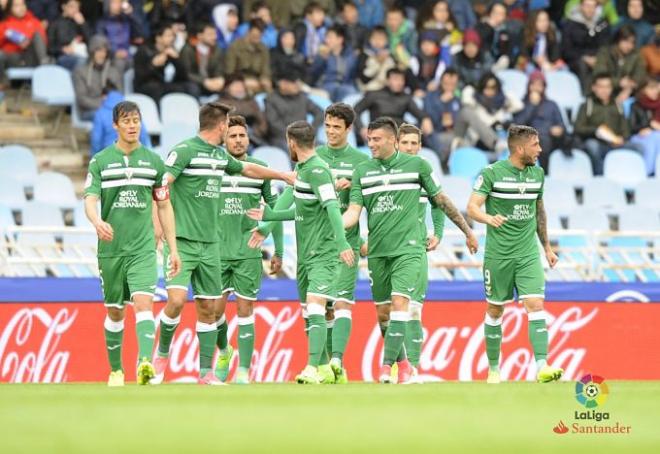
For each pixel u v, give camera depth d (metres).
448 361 46.97
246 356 39.06
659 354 48.09
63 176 58.22
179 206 35.44
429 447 21.08
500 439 22.44
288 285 46.28
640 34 71.81
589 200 61.59
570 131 69.50
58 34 64.12
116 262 33.38
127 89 64.62
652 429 24.27
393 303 36.09
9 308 44.47
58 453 19.91
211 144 35.50
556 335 47.53
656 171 65.38
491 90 64.56
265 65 64.75
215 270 35.91
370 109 62.28
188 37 63.44
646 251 49.81
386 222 36.12
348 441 21.48
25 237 52.44
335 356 37.00
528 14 69.69
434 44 66.44
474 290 47.31
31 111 64.12
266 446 20.80
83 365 44.94
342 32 66.62
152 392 29.81
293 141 35.44
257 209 36.78
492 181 37.91
